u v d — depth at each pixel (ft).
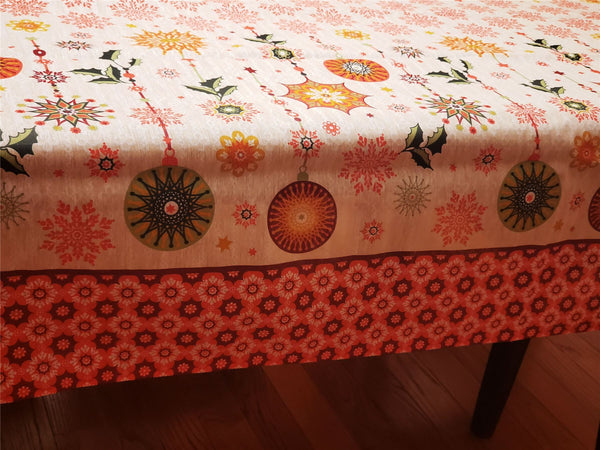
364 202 2.74
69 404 4.36
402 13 4.56
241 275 2.69
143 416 4.34
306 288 2.81
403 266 2.92
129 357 2.68
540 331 3.29
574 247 3.16
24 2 3.69
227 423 4.35
